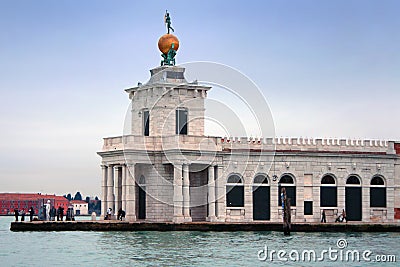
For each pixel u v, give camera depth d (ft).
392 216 505.25
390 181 506.48
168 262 313.12
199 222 447.83
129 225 440.45
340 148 499.92
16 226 445.78
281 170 486.38
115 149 466.70
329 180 496.64
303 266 307.78
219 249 351.25
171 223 441.27
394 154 508.53
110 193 475.31
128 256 329.31
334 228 449.06
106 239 395.14
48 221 453.99
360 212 500.74
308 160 491.72
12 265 308.60
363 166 501.56
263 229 445.78
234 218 474.49
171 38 486.79
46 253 340.39
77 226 442.09
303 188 490.08
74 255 333.21
